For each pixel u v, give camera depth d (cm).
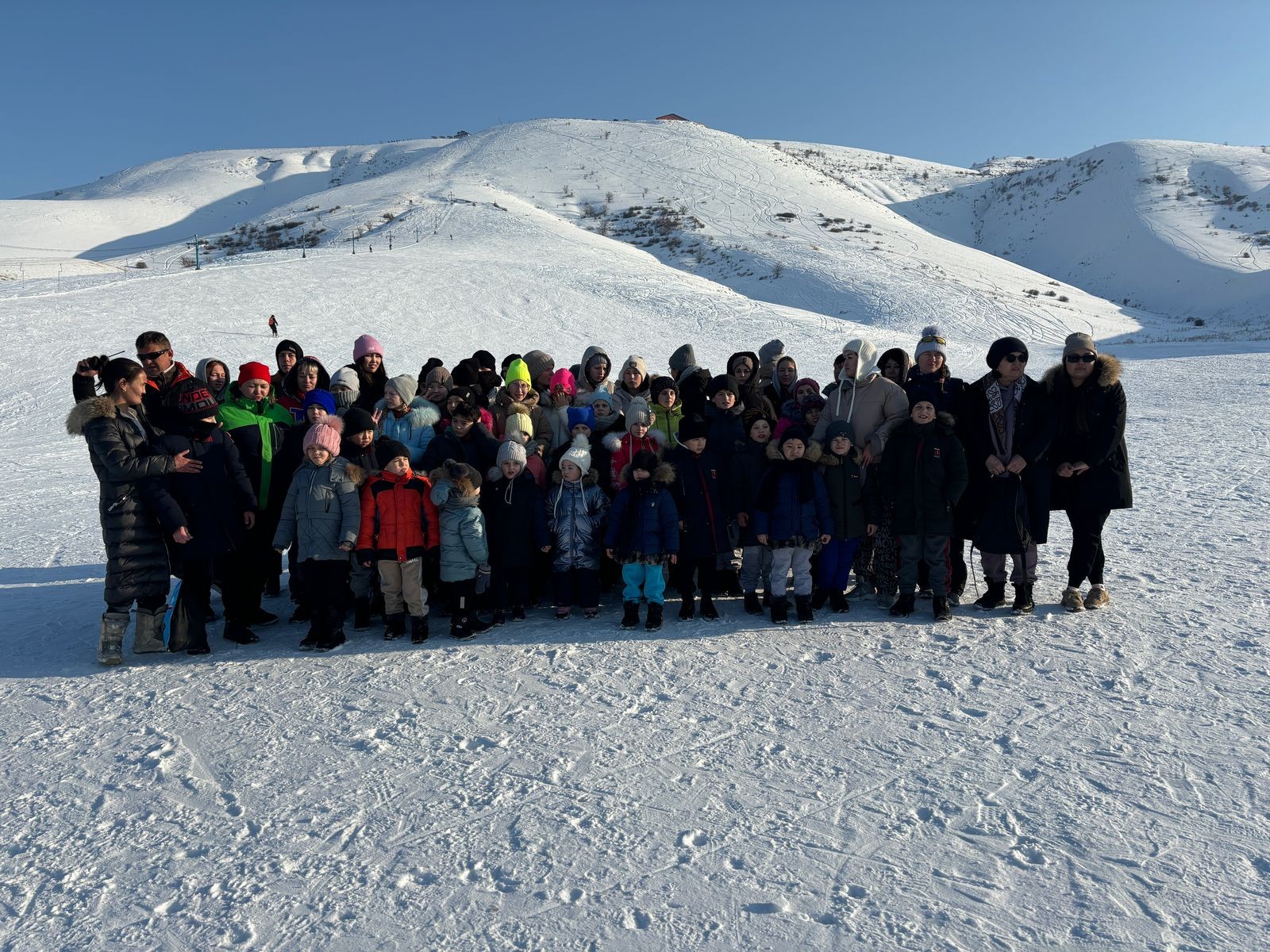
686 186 10281
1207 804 329
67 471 1464
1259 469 1116
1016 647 507
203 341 3044
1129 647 498
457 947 258
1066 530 833
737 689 454
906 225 10125
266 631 598
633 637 550
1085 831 312
